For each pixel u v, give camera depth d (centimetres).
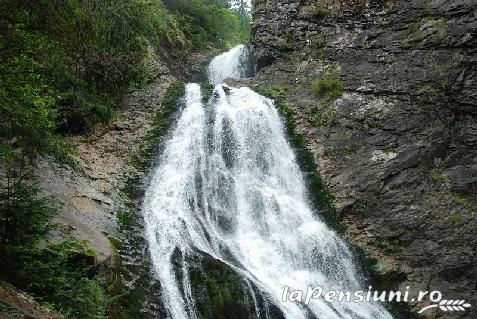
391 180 1405
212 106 1750
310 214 1442
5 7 756
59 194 1111
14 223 683
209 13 3241
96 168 1345
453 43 1525
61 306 740
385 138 1498
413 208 1329
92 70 1051
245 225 1355
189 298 1012
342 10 1983
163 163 1472
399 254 1279
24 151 734
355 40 1853
